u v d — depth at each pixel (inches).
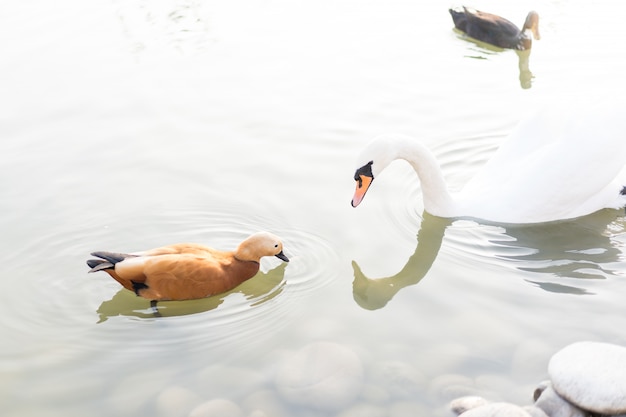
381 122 194.9
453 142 188.4
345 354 138.6
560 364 132.3
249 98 204.5
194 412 131.8
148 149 187.0
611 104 167.2
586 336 140.6
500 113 197.6
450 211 167.2
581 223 166.1
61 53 224.1
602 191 167.2
